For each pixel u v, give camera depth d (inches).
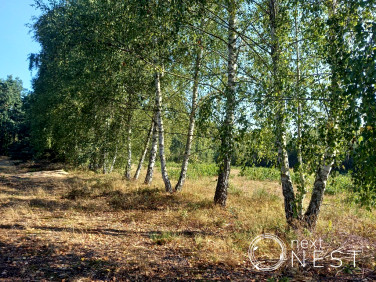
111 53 367.6
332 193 505.7
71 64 494.9
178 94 480.1
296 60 223.3
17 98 2482.8
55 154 1013.2
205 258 192.4
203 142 435.5
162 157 452.8
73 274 160.6
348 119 130.2
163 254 200.5
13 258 178.5
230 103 207.5
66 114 576.1
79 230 254.7
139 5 273.0
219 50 389.4
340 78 147.4
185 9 232.5
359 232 245.4
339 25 172.4
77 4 473.1
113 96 430.6
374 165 116.2
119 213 332.5
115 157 612.7
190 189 490.9
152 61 363.6
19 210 323.9
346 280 152.9
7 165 1155.3
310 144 175.9
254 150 203.3
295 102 177.6
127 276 161.6
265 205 370.0
